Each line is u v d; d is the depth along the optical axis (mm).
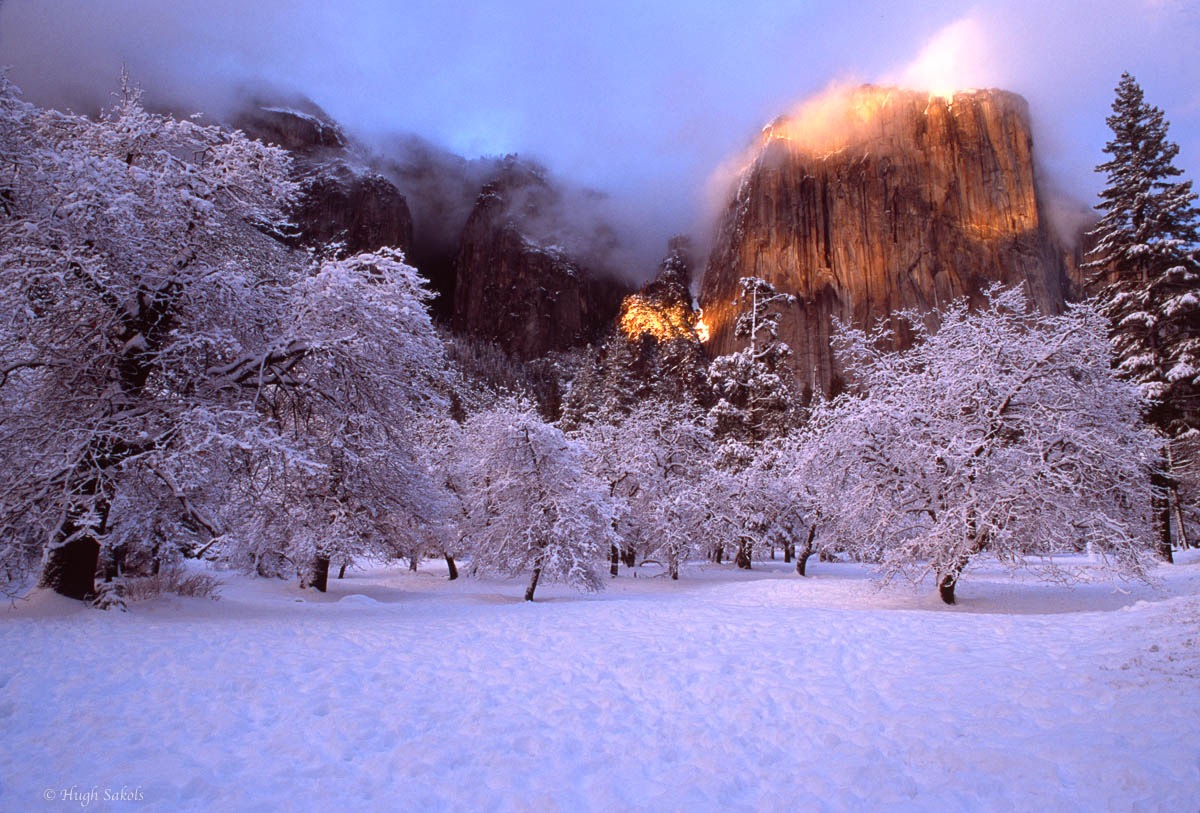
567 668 7219
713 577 27250
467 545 25969
